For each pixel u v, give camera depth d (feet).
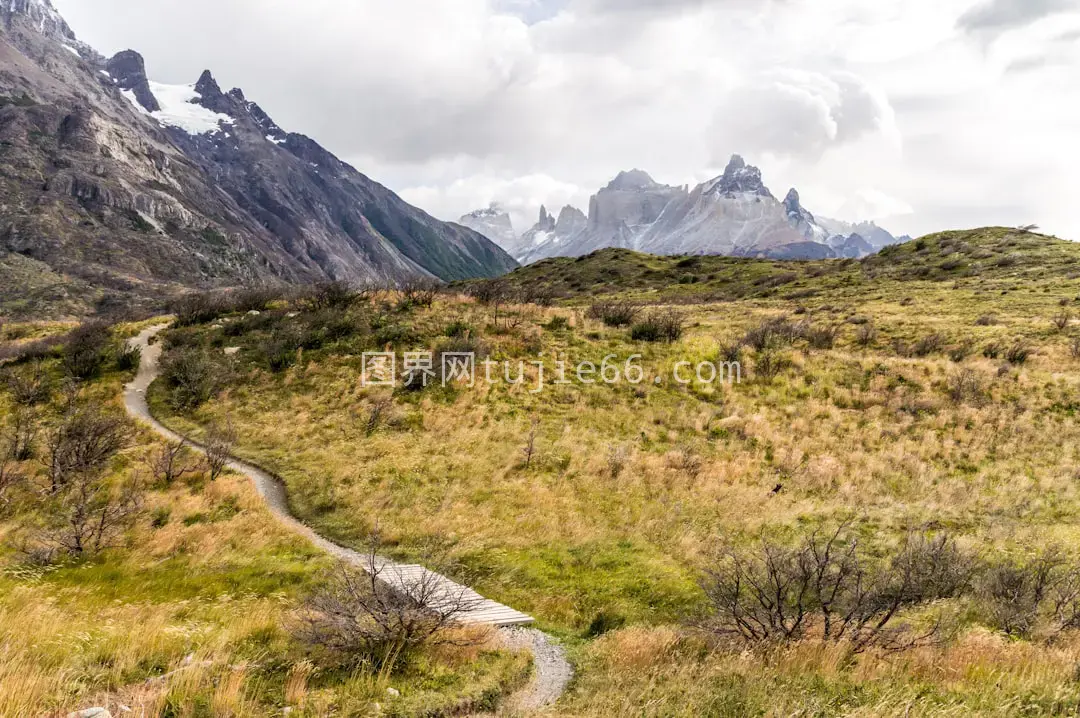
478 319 138.31
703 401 105.50
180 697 23.27
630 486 74.69
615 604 45.88
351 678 27.81
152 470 83.41
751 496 70.74
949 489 72.08
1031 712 21.35
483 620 39.73
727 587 36.22
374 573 34.55
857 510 65.41
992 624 34.94
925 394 102.58
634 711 23.97
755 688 24.64
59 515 70.59
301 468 84.38
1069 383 100.68
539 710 25.85
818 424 94.79
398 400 106.11
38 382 123.54
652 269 415.85
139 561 55.67
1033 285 191.93
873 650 29.68
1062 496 67.72
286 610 39.93
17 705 20.66
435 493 73.05
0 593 40.19
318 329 137.39
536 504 69.46
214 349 141.38
